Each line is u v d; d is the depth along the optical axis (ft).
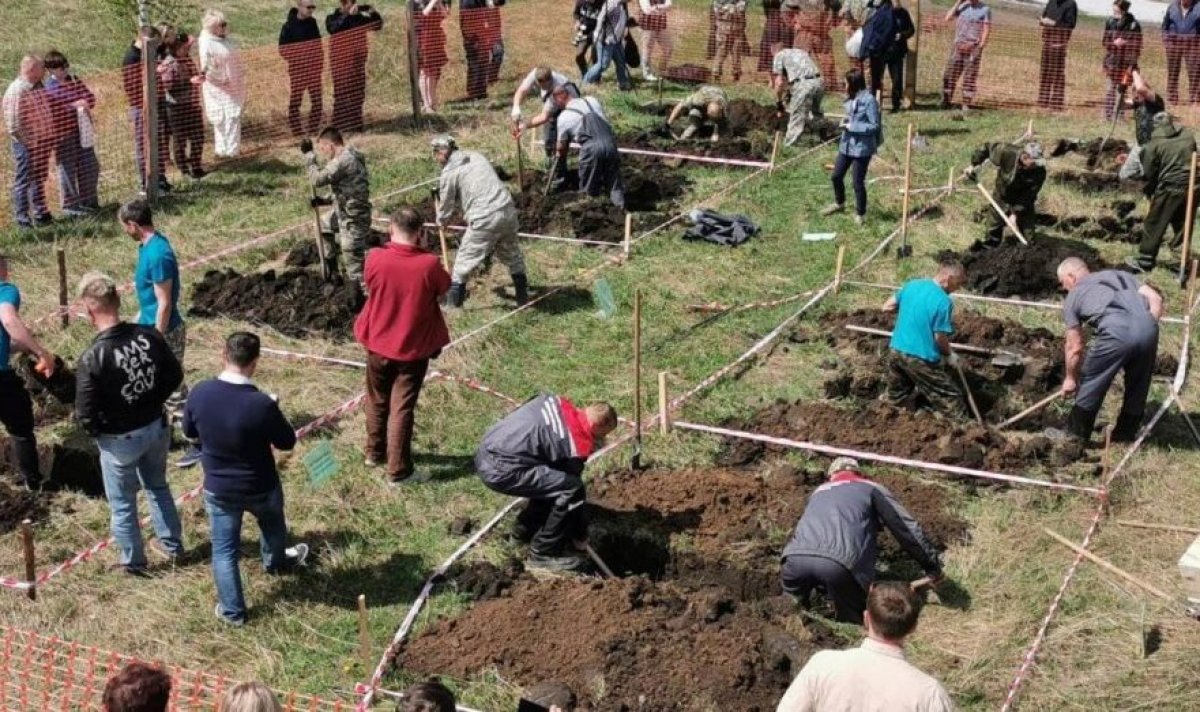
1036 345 39.29
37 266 43.78
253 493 26.32
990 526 30.53
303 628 26.99
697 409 35.88
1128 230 48.21
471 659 25.89
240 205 49.80
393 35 72.43
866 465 33.14
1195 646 26.50
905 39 63.36
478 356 38.27
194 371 36.81
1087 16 91.20
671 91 67.26
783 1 67.72
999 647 26.55
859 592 26.37
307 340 38.99
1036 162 45.32
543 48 75.72
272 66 66.54
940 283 35.04
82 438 33.35
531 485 28.02
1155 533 30.45
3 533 29.86
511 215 40.37
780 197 51.93
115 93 60.64
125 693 16.79
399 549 29.68
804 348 39.70
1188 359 38.75
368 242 43.29
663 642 25.84
